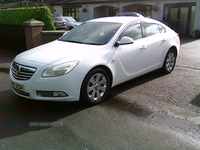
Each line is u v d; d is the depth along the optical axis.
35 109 3.87
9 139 2.99
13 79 3.86
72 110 3.83
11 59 8.08
